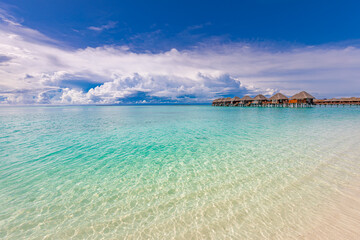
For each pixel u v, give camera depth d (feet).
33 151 24.41
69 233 9.27
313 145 25.00
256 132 36.22
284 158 19.88
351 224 9.14
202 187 13.80
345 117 62.95
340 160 18.69
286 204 11.14
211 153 22.61
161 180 15.20
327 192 12.39
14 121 63.93
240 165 18.25
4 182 15.06
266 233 8.76
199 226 9.45
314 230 8.81
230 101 201.16
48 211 11.14
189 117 74.74
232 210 10.74
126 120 65.62
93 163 19.61
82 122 59.62
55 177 16.05
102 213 10.84
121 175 16.39
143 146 26.71
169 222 9.85
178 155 22.09
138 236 8.89
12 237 9.05
